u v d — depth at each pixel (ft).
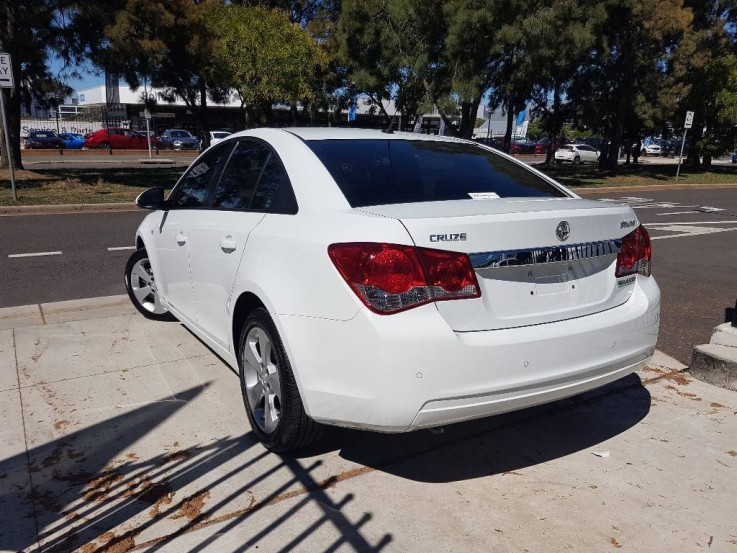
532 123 212.84
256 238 10.77
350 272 8.77
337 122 130.52
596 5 65.36
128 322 17.56
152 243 16.19
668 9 86.07
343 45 84.69
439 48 68.59
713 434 11.72
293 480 9.97
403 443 11.27
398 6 66.39
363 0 75.77
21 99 67.72
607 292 10.56
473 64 64.69
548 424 12.09
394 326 8.50
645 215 49.42
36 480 9.77
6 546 8.27
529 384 9.19
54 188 52.90
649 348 11.00
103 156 116.78
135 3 54.49
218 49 68.18
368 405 8.77
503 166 12.59
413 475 10.23
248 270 10.76
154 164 93.97
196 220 13.38
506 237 9.10
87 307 19.12
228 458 10.57
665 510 9.39
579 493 9.79
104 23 54.60
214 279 12.30
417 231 8.61
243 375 11.29
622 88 95.55
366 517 9.08
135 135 132.26
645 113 95.50
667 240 35.99
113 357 14.83
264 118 101.71
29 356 14.79
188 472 10.11
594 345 9.87
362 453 10.88
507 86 75.51
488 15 60.18
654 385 13.97
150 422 11.71
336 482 9.95
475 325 8.94
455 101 66.90
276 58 78.54
